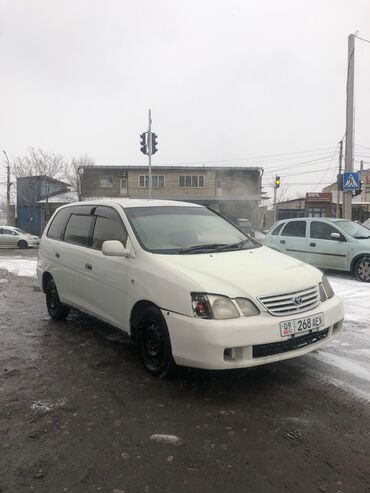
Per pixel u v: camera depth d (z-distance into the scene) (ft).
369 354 15.71
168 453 9.62
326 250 33.40
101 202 18.10
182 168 150.51
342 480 8.68
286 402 11.98
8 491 8.37
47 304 21.59
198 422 10.94
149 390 12.78
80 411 11.57
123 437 10.27
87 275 17.03
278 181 108.06
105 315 16.02
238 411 11.50
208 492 8.35
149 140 67.56
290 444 9.95
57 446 9.91
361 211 152.35
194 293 12.08
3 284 33.01
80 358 15.58
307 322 12.50
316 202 150.82
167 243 15.10
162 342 13.12
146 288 13.46
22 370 14.52
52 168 144.87
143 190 150.61
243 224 122.62
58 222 21.08
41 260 21.56
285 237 36.76
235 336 11.55
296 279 13.23
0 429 10.68
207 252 14.76
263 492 8.34
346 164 48.08
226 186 151.84
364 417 11.16
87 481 8.67
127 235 15.29
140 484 8.58
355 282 30.96
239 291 12.12
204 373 13.92
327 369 14.28
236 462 9.29
